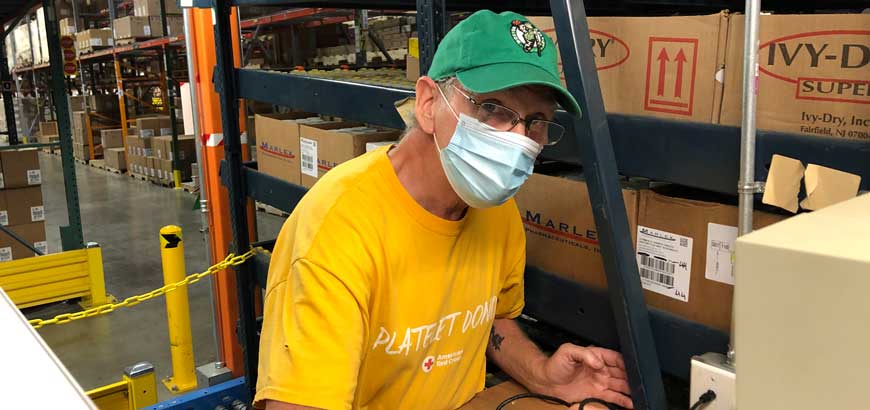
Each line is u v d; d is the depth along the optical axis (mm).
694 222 1228
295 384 1060
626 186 1427
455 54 1086
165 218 6816
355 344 1096
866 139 993
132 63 10078
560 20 1121
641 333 1186
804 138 1035
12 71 10414
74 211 4773
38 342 383
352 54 5215
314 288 1086
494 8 1968
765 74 1097
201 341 3896
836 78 1019
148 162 8828
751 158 1044
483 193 1135
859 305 562
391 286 1173
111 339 3918
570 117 1323
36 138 10047
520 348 1481
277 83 2148
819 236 625
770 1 2184
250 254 2451
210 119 3102
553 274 1493
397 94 1638
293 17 4828
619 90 1323
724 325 1196
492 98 1082
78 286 4379
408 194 1181
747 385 657
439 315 1258
